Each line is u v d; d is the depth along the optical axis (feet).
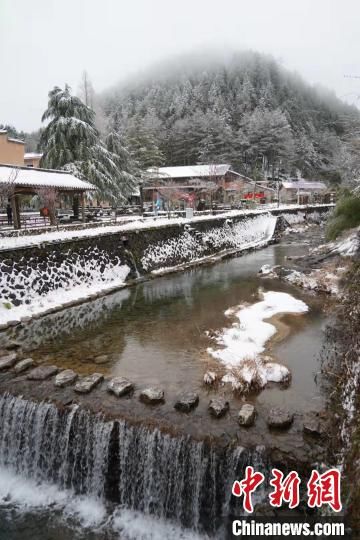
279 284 50.57
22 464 21.93
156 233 61.87
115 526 18.42
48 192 57.67
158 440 18.58
